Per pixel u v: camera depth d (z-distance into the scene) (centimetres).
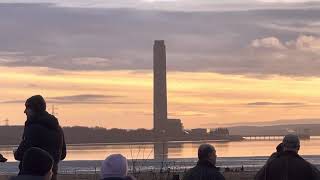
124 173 998
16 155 1475
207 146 1324
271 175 1326
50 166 977
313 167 1323
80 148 17188
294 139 1331
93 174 3931
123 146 16325
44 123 1478
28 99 1487
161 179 3416
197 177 1298
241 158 6594
